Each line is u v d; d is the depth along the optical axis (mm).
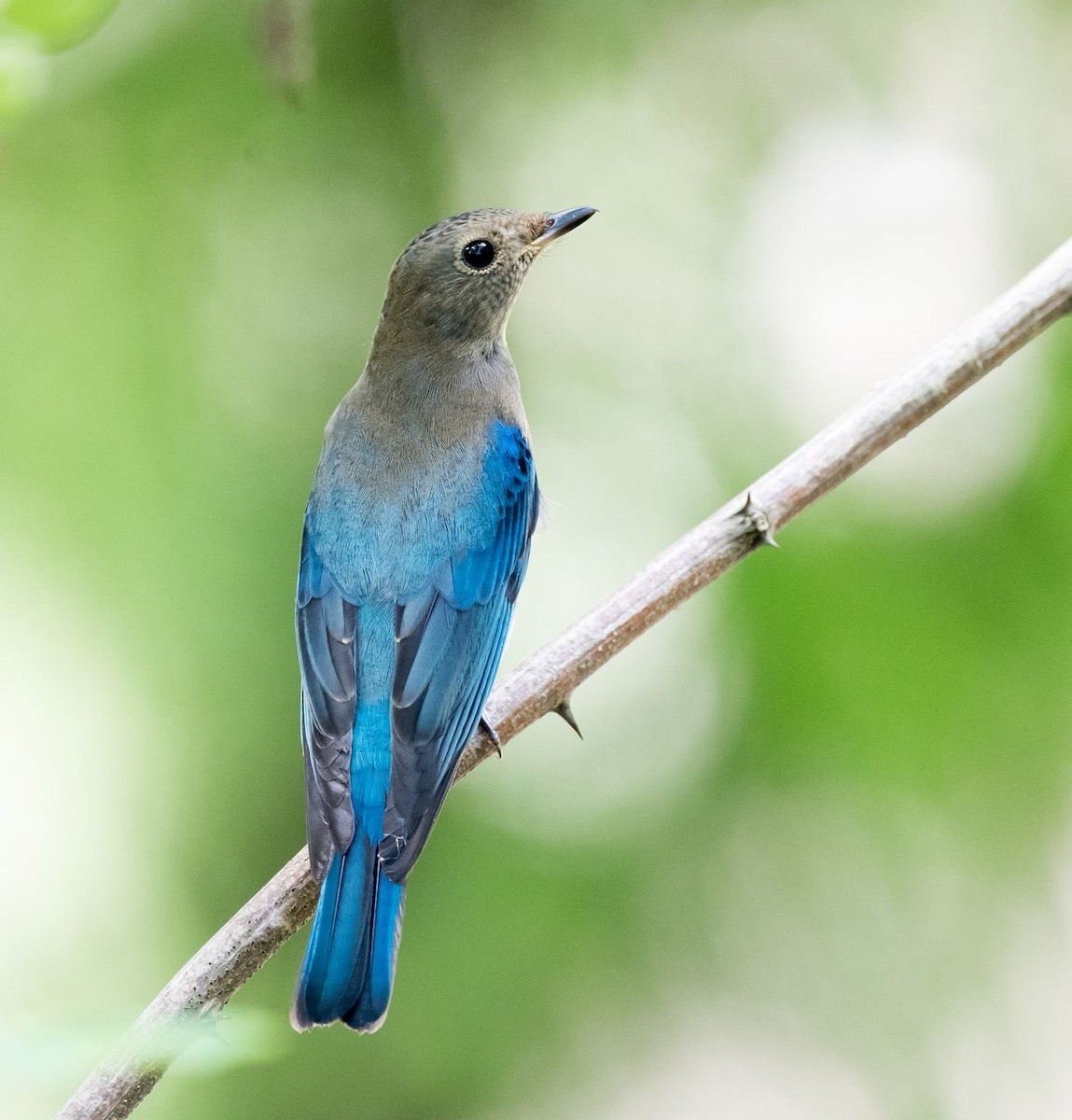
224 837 12125
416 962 12023
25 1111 7719
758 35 14398
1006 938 12109
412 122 13977
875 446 8820
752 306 13703
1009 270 14102
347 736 8625
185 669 11906
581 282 13836
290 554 12141
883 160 14328
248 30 12844
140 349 12484
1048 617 11641
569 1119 12203
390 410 9992
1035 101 14398
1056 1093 12312
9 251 12625
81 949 11906
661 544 12844
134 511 11914
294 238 13539
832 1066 12625
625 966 12125
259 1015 5199
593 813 12188
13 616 11750
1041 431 11984
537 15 14172
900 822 11906
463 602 9336
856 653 11617
